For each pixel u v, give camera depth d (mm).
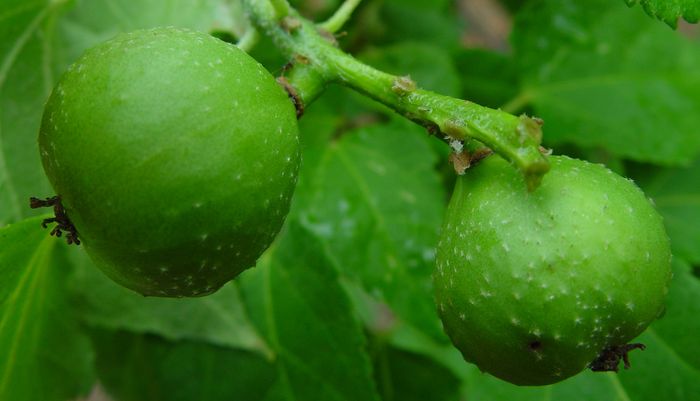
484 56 169
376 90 124
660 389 141
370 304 169
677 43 169
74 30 150
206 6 150
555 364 118
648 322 118
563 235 114
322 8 164
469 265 117
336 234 150
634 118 166
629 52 169
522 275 114
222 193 114
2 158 142
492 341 117
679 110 166
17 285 129
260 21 128
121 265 117
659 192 164
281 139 117
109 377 158
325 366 146
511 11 187
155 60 114
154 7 151
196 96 114
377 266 149
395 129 156
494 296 115
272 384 148
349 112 160
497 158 120
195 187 113
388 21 170
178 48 115
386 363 164
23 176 143
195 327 149
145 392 156
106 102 113
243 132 115
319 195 152
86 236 117
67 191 115
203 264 117
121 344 157
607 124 166
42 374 145
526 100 169
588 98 167
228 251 117
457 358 162
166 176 112
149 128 112
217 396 151
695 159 165
